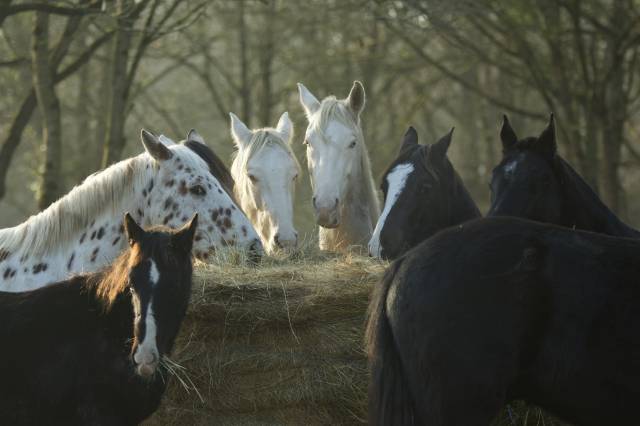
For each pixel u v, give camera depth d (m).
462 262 8.13
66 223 10.77
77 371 8.68
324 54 37.47
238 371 9.95
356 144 13.63
